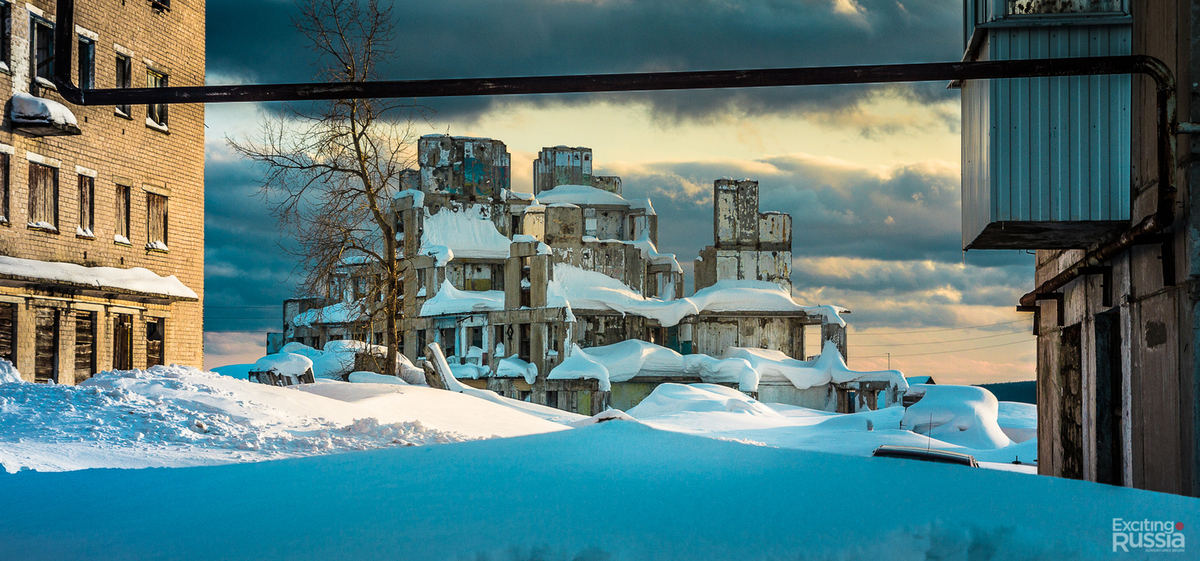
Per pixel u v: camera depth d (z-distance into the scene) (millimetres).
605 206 91688
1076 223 13766
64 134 30188
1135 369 13812
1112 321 15711
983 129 14266
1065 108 13828
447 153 82750
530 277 68500
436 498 8773
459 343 73000
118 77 33750
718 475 9609
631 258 83938
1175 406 12062
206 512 8625
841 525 7652
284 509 8586
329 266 42094
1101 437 15648
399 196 81500
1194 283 11617
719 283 88000
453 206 82188
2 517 8648
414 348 75750
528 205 84125
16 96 28875
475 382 70062
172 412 20969
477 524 7715
